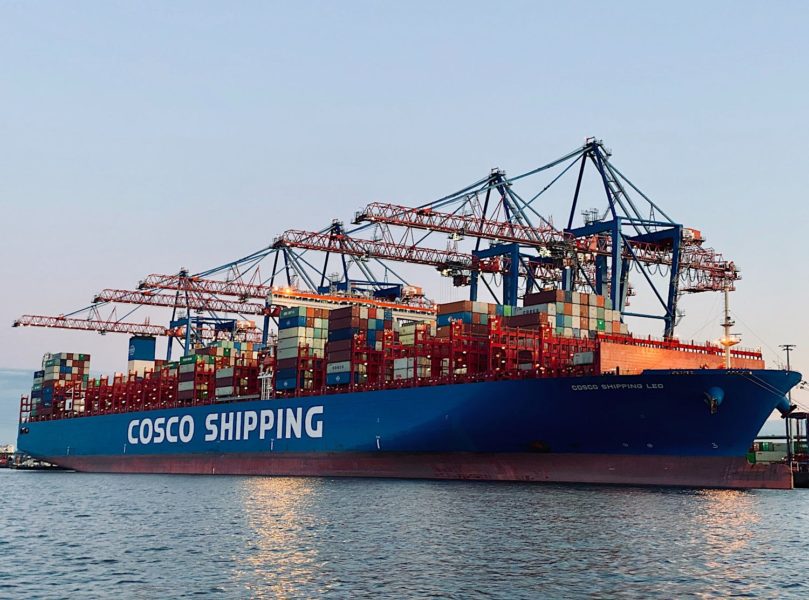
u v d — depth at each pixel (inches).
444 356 2928.2
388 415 2967.5
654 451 2447.1
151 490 2834.6
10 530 1747.0
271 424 3472.0
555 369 2664.9
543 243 3444.9
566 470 2600.9
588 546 1446.9
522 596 1091.9
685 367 2691.9
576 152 3503.9
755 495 2290.8
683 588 1142.3
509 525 1689.2
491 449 2723.9
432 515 1851.6
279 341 3550.7
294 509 2030.0
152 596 1095.6
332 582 1168.8
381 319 3277.6
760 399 2297.0
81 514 2062.0
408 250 3597.4
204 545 1489.9
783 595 1110.4
